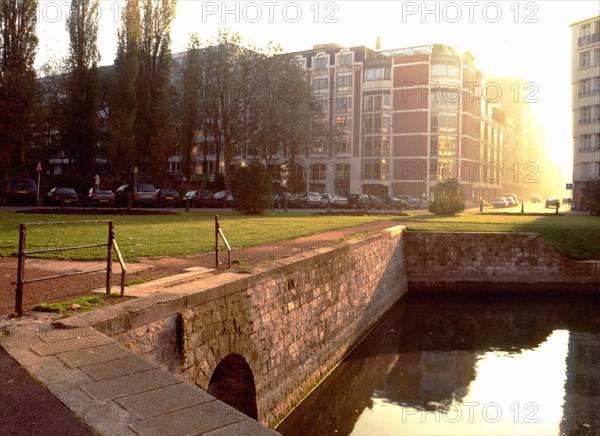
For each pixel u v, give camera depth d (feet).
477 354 46.52
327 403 35.01
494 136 285.84
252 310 27.20
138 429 10.46
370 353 46.16
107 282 22.20
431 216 112.78
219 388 27.50
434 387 38.06
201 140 237.04
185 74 153.17
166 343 20.08
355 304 47.32
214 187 165.58
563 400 36.01
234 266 32.04
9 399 11.67
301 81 167.53
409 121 226.58
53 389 12.28
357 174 236.43
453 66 227.40
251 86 150.92
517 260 74.74
